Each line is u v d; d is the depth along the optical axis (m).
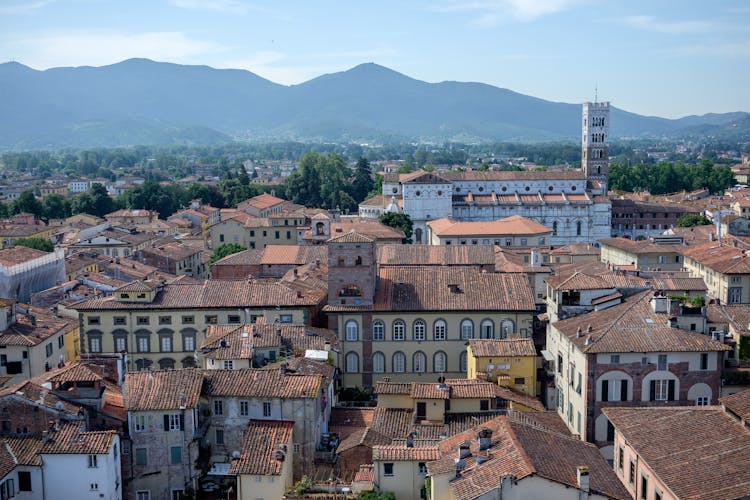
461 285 130.12
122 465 83.50
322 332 120.50
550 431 72.31
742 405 70.31
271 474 76.56
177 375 87.69
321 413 93.00
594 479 61.22
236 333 107.69
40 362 116.44
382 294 129.25
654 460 66.69
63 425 79.25
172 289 132.75
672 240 190.12
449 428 86.44
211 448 87.12
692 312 96.94
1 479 73.25
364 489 74.31
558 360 107.06
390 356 127.38
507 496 58.44
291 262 175.12
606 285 109.31
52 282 175.50
